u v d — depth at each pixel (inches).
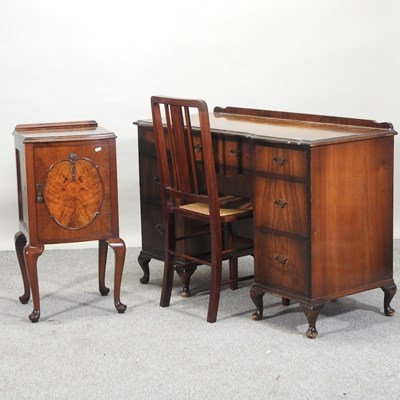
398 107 204.8
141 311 160.2
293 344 143.3
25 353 141.8
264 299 165.2
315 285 144.4
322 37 201.3
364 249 149.8
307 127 157.2
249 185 166.4
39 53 195.8
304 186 142.0
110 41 197.6
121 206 205.2
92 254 197.5
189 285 175.3
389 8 201.0
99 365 137.1
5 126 197.8
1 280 178.7
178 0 197.8
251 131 153.7
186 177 156.6
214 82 201.8
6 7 192.9
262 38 200.5
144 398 126.4
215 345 143.7
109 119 201.0
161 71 200.1
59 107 198.7
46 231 153.2
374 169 148.9
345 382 129.6
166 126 169.0
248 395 126.5
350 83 203.3
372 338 145.3
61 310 161.0
